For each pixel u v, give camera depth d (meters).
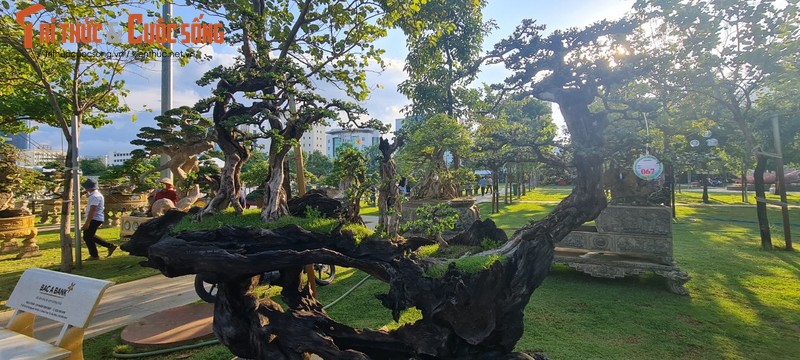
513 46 3.50
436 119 8.21
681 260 7.81
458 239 4.06
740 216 14.76
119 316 5.27
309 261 2.86
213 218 3.56
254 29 4.48
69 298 3.28
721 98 8.66
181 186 6.45
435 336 2.76
